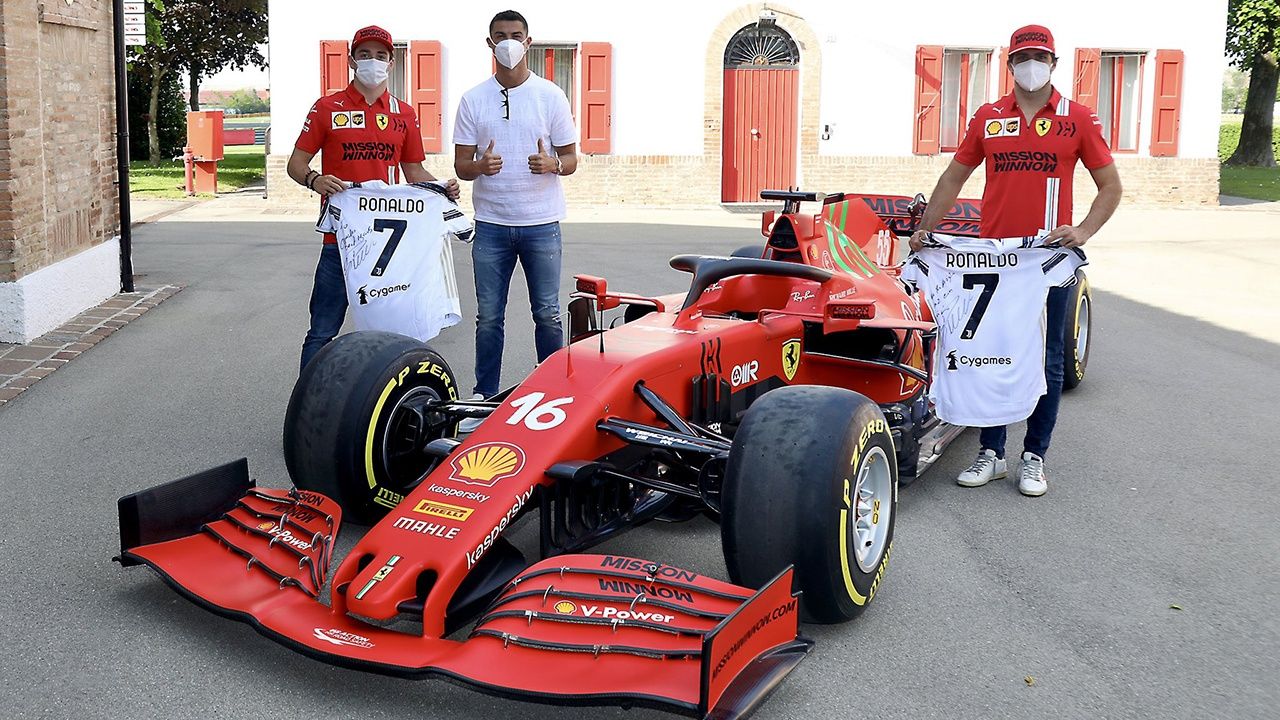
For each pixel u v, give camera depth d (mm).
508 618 3139
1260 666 3469
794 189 5504
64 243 8750
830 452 3453
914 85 18641
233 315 9023
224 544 3723
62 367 7254
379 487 4281
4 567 4117
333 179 5465
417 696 3248
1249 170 28859
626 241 13797
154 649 3512
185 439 5730
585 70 18047
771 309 5047
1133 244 14078
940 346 5027
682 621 3068
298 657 3477
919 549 4414
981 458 5250
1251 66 30719
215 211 16922
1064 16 18703
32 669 3377
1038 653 3549
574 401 3836
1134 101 19344
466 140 5898
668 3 18094
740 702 2846
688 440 3703
